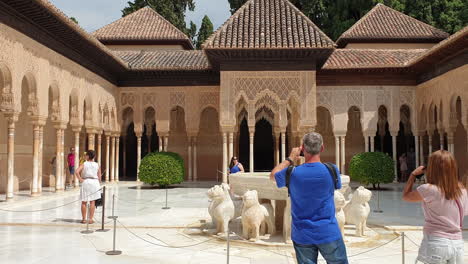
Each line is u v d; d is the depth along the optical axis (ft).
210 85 55.36
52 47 37.68
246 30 46.80
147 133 64.64
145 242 18.76
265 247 17.58
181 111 64.23
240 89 46.75
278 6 51.72
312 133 9.26
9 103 31.17
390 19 67.72
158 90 55.93
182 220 24.91
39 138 36.11
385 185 52.03
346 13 82.89
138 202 34.35
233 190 22.11
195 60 56.70
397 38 62.75
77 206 30.58
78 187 44.21
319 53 44.93
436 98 48.19
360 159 45.65
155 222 24.12
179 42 67.72
